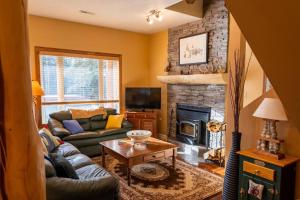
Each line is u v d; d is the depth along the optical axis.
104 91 5.46
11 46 0.64
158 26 5.20
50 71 4.71
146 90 5.45
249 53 2.56
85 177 2.42
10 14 0.63
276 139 2.15
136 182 3.10
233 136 2.38
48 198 1.76
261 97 2.43
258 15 1.10
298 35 1.05
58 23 4.67
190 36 4.80
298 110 1.44
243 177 2.26
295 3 0.95
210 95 4.46
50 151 3.08
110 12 4.18
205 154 3.96
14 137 0.66
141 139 3.44
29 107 0.69
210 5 4.39
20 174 0.67
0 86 0.66
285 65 1.22
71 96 5.02
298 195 2.18
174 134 5.38
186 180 3.18
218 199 2.72
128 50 5.73
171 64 5.38
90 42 5.11
